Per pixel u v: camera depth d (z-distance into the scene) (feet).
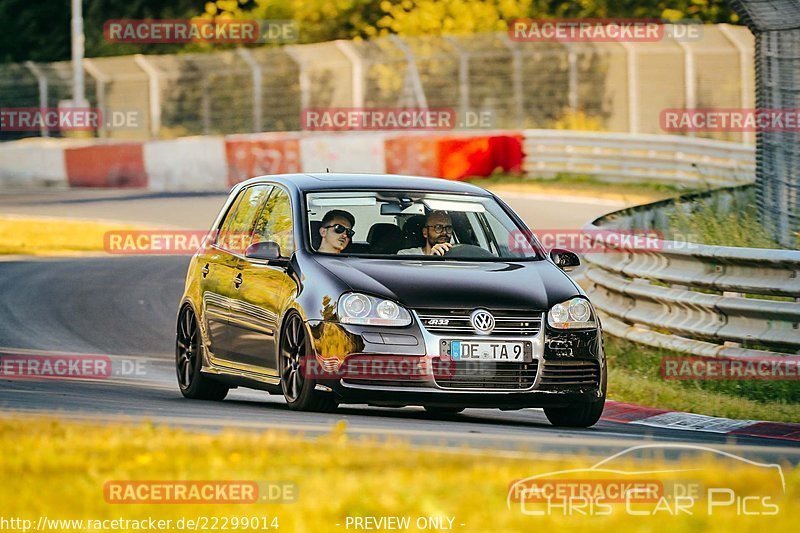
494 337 98.89
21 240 263.29
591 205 307.99
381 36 504.43
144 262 237.25
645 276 141.90
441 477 61.46
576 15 484.74
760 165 163.53
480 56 404.57
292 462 65.26
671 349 134.62
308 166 349.20
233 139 356.18
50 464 64.39
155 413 96.17
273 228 112.57
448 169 351.67
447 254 109.50
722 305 126.52
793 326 120.57
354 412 106.93
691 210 174.19
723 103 384.47
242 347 110.73
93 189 361.10
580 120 393.50
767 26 159.63
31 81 431.43
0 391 113.19
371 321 98.12
